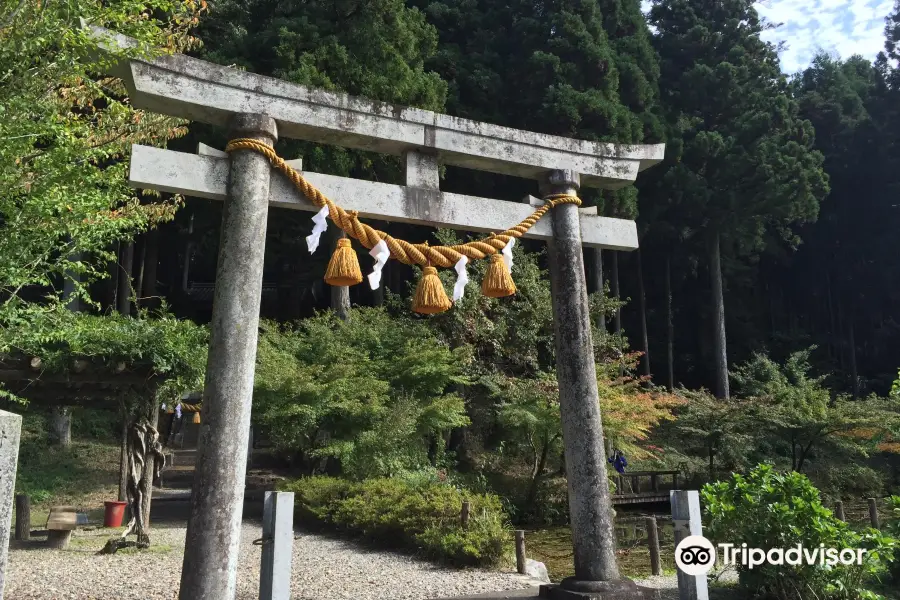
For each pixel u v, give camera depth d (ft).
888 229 96.37
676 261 88.79
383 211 16.40
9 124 20.74
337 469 45.50
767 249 96.37
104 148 25.82
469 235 60.34
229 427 13.51
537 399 44.98
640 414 46.55
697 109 81.30
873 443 49.49
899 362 97.30
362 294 76.07
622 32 75.92
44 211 21.49
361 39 53.01
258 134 15.15
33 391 33.91
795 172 74.59
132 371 28.30
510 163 18.22
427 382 45.57
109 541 27.91
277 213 56.90
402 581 22.74
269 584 11.97
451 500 28.81
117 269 65.57
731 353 92.07
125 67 14.40
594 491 16.84
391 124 16.76
